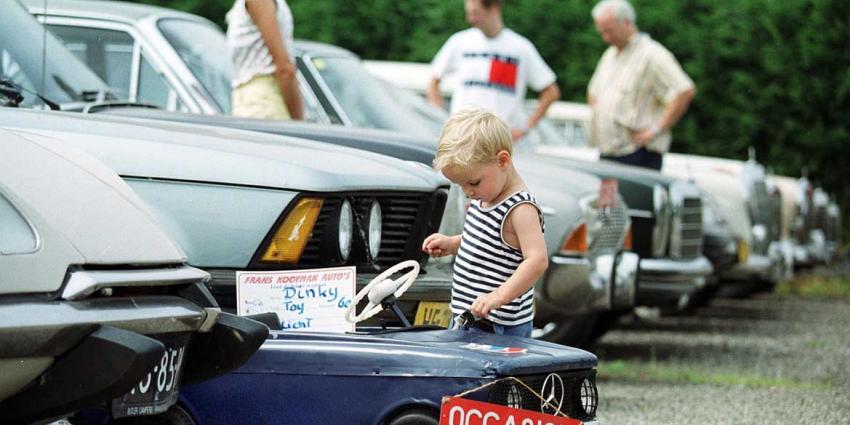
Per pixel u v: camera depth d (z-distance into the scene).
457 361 4.95
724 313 15.77
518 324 5.64
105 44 8.70
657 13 24.33
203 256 5.85
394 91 11.17
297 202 5.94
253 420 5.07
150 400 4.63
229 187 5.93
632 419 8.05
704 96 24.16
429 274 6.62
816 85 23.94
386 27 24.44
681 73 13.21
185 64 8.69
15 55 7.55
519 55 12.12
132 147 5.93
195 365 4.93
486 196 5.60
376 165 6.49
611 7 13.26
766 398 9.11
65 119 6.05
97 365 4.29
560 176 9.77
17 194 4.45
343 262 6.14
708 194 14.86
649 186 11.27
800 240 18.66
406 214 6.61
